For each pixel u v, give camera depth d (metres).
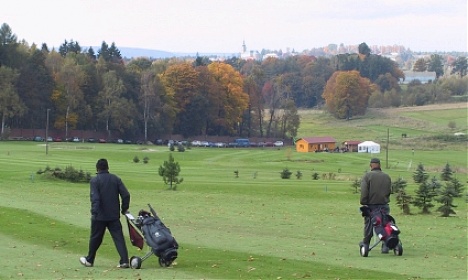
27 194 61.34
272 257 27.28
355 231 37.03
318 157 176.00
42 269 25.02
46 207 46.56
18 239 32.75
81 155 152.88
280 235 35.03
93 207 25.14
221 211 49.22
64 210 44.97
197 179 95.94
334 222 42.22
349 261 26.55
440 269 24.77
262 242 32.03
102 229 25.55
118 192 25.56
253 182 91.44
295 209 52.56
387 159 156.88
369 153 191.50
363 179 28.28
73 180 85.81
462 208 56.12
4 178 85.00
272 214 47.47
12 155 140.62
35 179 84.75
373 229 28.02
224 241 32.34
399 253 28.09
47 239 32.72
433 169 138.88
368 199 28.19
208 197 65.94
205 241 32.31
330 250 29.56
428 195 50.09
